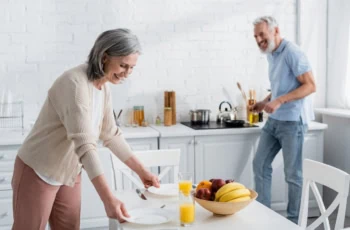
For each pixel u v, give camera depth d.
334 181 2.22
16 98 3.91
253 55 4.35
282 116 3.57
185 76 4.23
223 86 4.32
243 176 3.93
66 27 3.95
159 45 4.15
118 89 4.10
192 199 1.87
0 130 3.80
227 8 4.25
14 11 3.84
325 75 4.45
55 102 2.05
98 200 3.63
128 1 4.05
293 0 4.36
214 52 4.27
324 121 4.37
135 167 2.33
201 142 3.81
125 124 4.09
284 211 4.08
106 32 2.03
